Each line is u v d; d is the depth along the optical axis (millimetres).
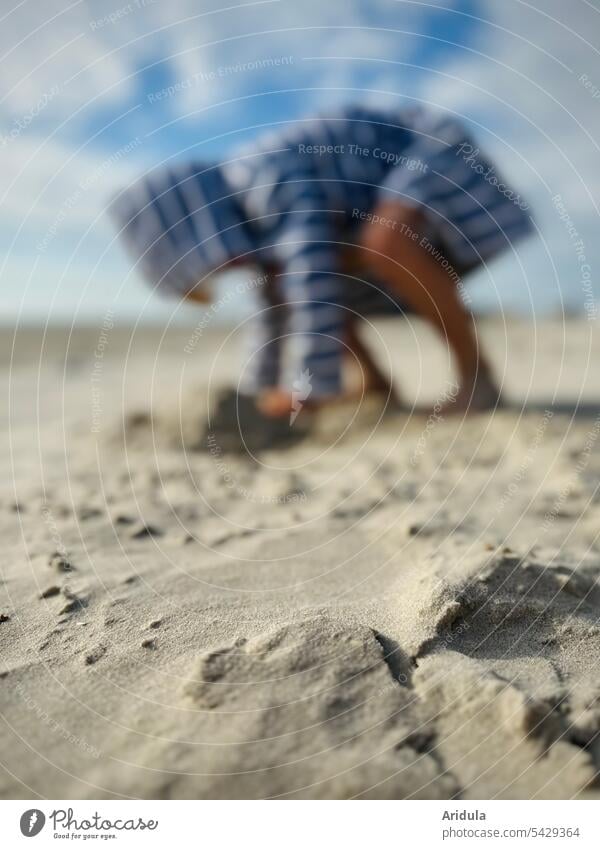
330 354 3037
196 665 1098
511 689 1029
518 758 936
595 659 1160
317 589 1463
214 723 990
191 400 3090
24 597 1422
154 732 983
